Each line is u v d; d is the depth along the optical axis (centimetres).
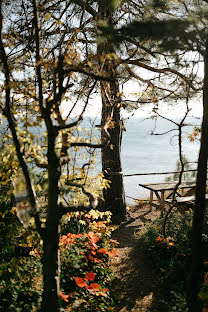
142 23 361
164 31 357
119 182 912
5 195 420
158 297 496
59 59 328
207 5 388
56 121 385
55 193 357
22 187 367
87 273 472
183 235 634
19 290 416
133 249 707
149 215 965
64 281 471
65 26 412
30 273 466
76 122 354
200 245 436
